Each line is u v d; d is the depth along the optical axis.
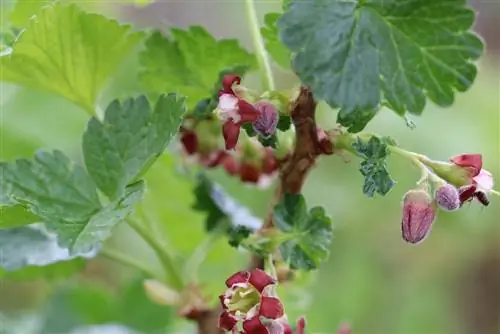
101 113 0.37
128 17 0.57
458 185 0.32
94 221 0.32
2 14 0.37
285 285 0.37
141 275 0.43
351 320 0.58
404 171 0.57
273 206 0.34
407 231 0.31
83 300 0.44
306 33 0.31
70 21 0.34
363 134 0.32
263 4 0.39
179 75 0.36
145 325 0.43
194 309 0.37
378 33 0.31
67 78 0.36
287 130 0.32
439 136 0.58
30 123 0.45
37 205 0.32
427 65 0.31
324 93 0.31
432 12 0.31
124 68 0.41
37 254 0.35
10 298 0.54
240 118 0.31
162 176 0.40
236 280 0.32
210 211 0.38
